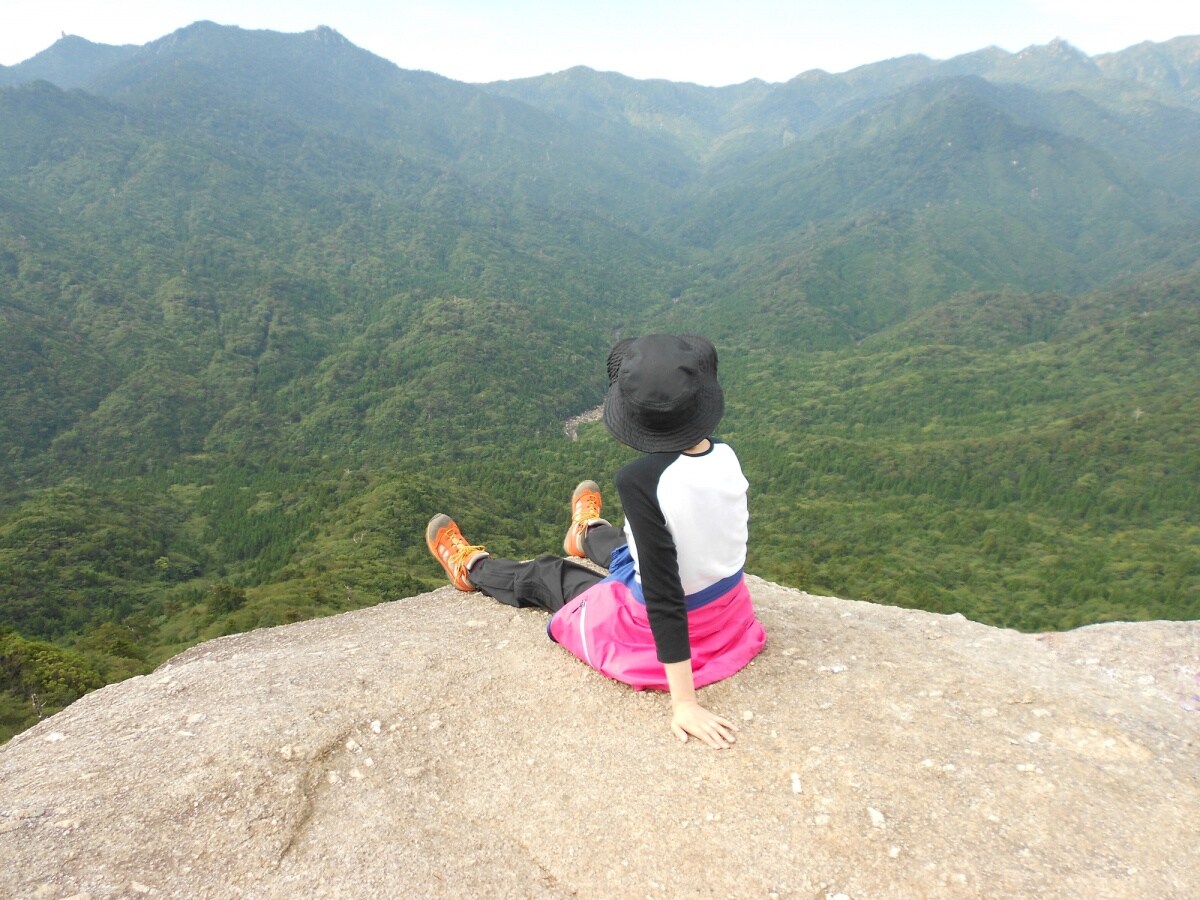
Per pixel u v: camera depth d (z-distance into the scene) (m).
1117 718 3.21
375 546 79.06
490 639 4.13
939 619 4.38
